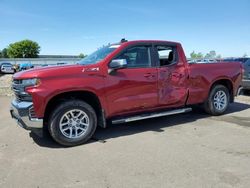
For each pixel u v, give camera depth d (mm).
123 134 5801
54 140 5141
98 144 5203
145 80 5746
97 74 5230
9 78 22734
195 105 7113
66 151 4875
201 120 6828
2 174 4008
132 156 4551
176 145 5031
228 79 7215
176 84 6203
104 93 5316
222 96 7270
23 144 5289
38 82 4789
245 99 10016
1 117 7641
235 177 3730
